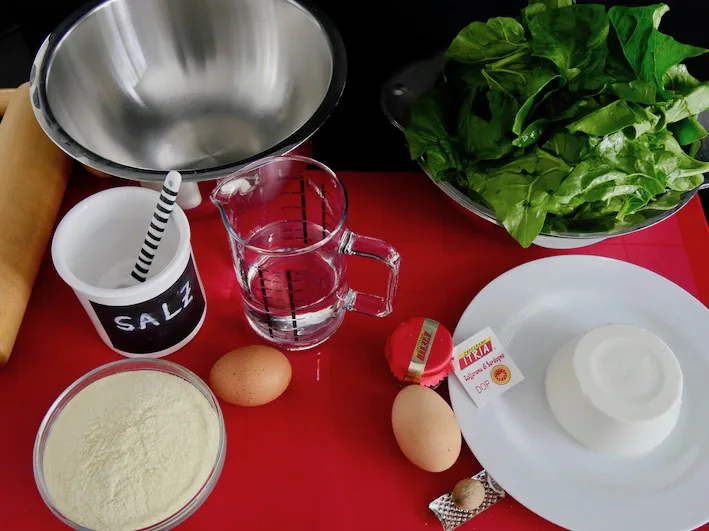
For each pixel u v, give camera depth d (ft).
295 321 2.12
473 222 2.44
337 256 2.18
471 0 3.10
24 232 2.19
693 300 2.25
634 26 2.17
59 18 3.18
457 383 2.07
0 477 1.95
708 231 2.52
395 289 2.17
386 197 2.60
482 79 2.28
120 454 1.83
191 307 2.10
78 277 1.98
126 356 2.17
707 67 3.32
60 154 2.42
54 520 1.90
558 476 1.95
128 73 2.65
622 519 1.86
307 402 2.12
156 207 1.84
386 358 2.11
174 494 1.80
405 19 3.17
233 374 1.98
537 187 2.11
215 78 2.76
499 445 1.97
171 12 2.58
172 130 2.71
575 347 2.04
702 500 1.90
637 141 2.10
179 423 1.90
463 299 2.35
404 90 2.53
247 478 1.99
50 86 2.31
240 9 2.57
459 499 1.88
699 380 2.13
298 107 2.63
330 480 1.99
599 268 2.32
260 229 2.36
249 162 2.05
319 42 2.48
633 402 1.93
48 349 2.19
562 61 2.10
